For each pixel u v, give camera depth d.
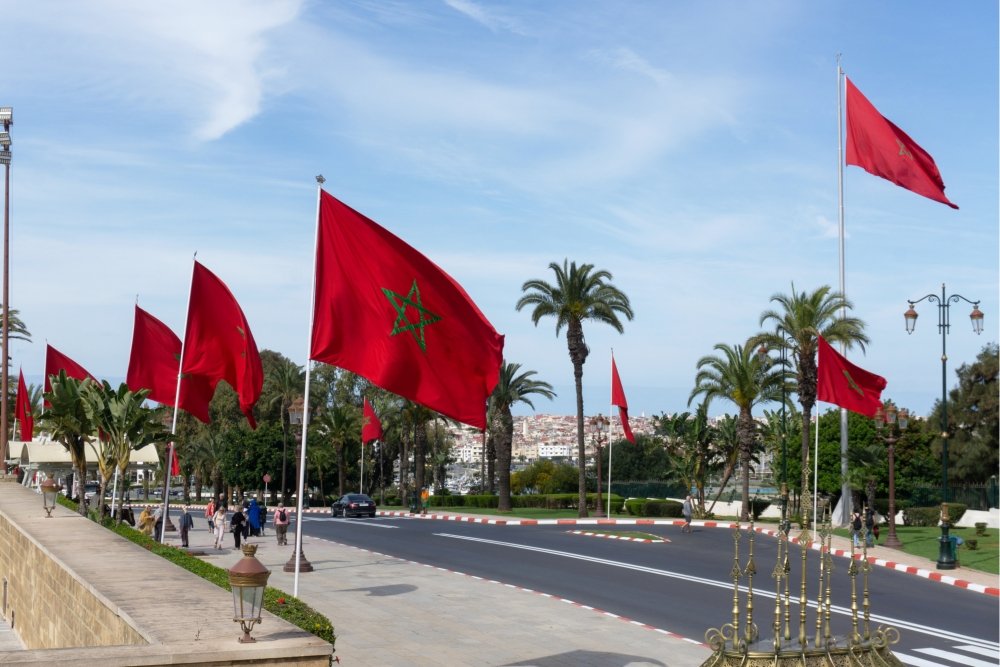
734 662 9.66
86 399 28.86
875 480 55.84
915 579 28.19
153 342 31.05
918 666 16.28
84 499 29.66
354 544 35.09
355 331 15.48
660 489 76.19
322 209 15.72
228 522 39.22
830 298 45.34
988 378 69.12
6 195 41.56
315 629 11.09
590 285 56.47
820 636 9.81
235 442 84.75
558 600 22.06
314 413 89.69
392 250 15.23
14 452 45.44
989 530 45.44
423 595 22.44
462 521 51.88
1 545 26.73
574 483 95.06
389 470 102.50
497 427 63.81
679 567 28.92
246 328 26.48
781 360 54.66
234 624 11.05
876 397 32.06
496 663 15.58
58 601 16.83
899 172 34.00
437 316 15.09
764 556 32.28
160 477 85.12
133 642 11.20
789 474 61.75
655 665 15.52
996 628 20.16
